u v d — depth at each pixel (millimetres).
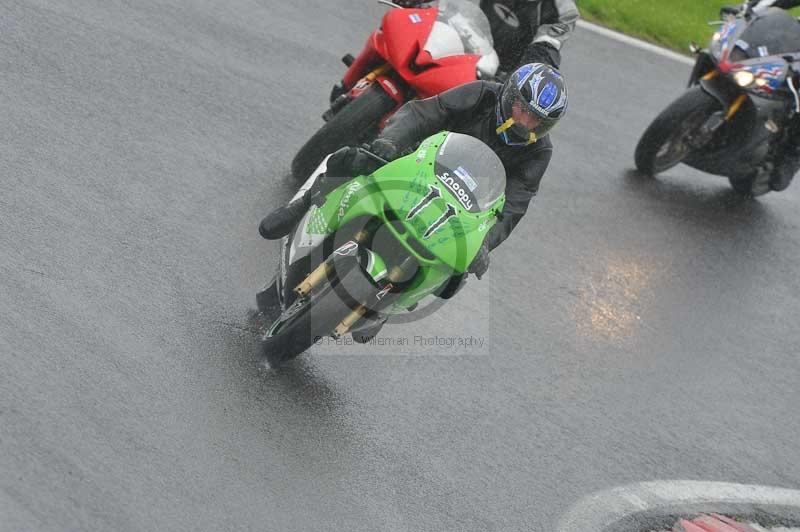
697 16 53812
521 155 19266
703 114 32188
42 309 18688
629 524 19188
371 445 18828
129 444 16500
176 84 29047
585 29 45781
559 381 22844
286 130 28797
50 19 29969
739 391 24781
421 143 17766
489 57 23812
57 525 14570
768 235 33219
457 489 18625
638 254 29422
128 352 18484
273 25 35250
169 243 22062
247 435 17781
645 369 24391
